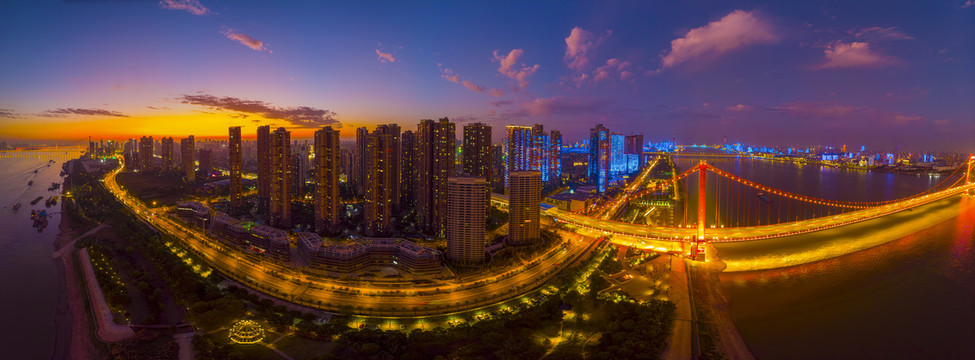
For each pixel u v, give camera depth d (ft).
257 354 643.04
